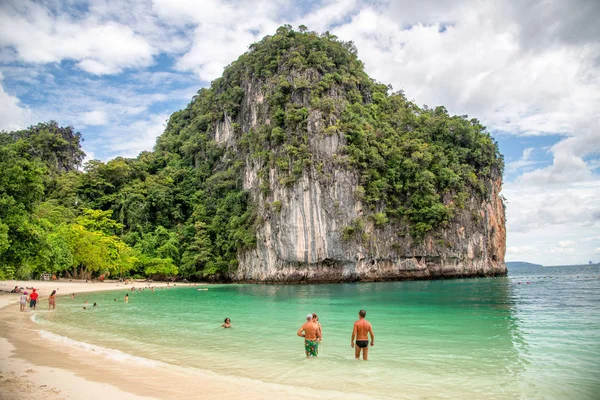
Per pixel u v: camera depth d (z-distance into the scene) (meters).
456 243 68.44
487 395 9.67
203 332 18.80
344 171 61.66
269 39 81.69
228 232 71.38
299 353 14.18
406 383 10.59
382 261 64.25
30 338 16.30
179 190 82.62
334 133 62.78
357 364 12.56
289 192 62.09
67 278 61.81
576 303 29.91
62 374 10.59
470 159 76.19
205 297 39.62
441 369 11.94
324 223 60.12
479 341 16.05
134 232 73.62
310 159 61.78
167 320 23.08
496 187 79.44
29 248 34.00
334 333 18.31
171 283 65.31
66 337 16.81
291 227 61.44
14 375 10.29
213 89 96.62
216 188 77.31
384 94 85.44
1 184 32.06
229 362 12.84
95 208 78.38
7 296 34.97
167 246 69.69
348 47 85.62
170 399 8.87
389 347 15.09
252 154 71.94
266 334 18.20
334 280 61.31
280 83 69.62
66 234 54.94
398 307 28.66
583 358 13.04
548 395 9.66
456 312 25.44
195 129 93.81
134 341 16.44
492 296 36.75
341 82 72.12
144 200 77.94
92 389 9.34
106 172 83.69
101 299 36.75
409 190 67.56
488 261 76.19
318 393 9.65
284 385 10.27
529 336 16.89
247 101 80.31
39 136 95.50
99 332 18.69
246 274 68.19
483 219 74.44
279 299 36.47
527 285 53.59
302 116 65.12
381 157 65.75
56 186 81.12
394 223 65.69
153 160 92.19
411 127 76.88
